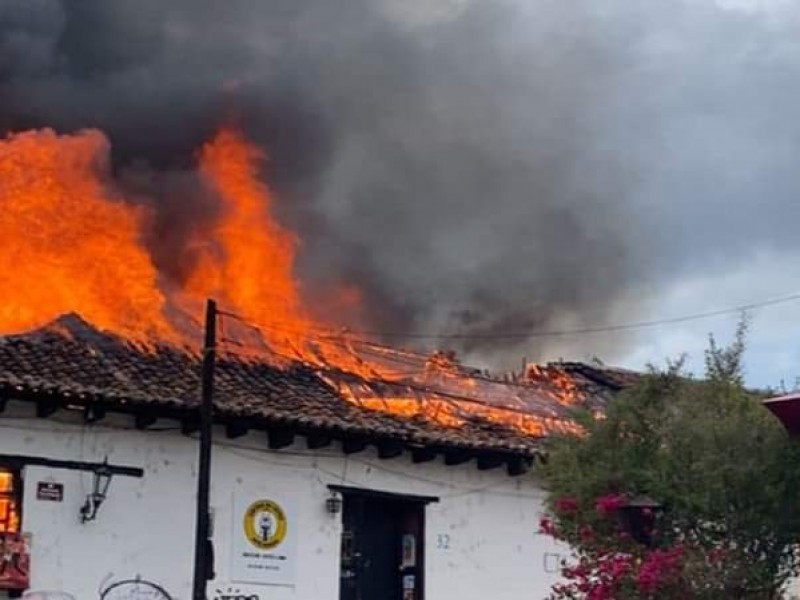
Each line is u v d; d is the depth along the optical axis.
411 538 20.92
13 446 16.91
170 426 18.30
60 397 16.73
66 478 17.25
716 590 13.12
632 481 13.98
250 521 18.81
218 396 18.58
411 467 20.91
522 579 21.84
